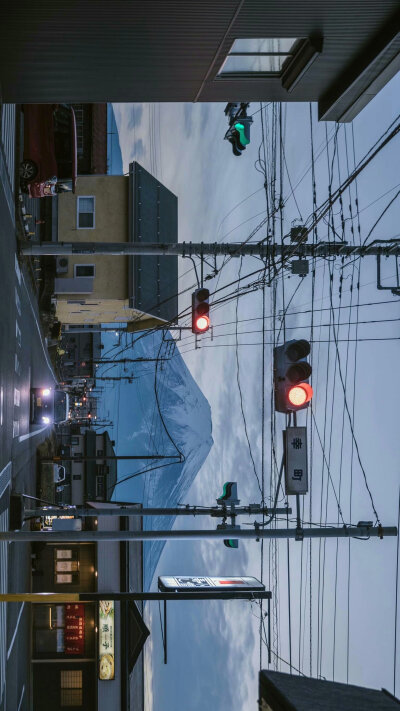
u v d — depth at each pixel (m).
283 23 11.84
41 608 29.95
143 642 29.16
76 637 29.89
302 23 11.83
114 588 29.67
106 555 29.94
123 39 12.30
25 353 23.73
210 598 13.12
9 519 15.84
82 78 13.77
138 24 11.82
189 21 11.76
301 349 8.55
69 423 60.59
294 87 13.84
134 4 11.23
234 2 11.20
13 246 18.92
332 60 12.78
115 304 34.53
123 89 14.29
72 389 64.38
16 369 20.14
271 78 13.82
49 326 36.16
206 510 13.23
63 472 30.98
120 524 30.38
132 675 30.41
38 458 29.47
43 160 19.23
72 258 32.31
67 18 11.63
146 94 14.52
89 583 30.31
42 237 32.19
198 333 13.52
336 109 14.20
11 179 18.05
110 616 29.23
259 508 13.38
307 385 8.52
